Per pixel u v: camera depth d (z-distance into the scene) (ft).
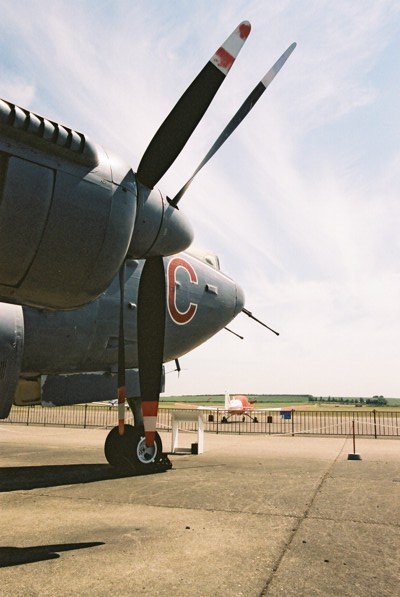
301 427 91.09
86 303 16.21
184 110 18.69
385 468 28.63
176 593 9.73
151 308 20.29
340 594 9.75
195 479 24.59
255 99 19.38
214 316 33.17
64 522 15.61
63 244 14.76
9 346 21.88
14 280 14.57
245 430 78.89
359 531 14.65
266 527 15.07
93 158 15.56
